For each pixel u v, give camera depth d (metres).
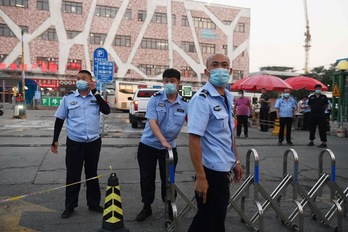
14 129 13.31
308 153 9.20
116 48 43.81
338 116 13.38
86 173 4.62
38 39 40.50
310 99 10.41
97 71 11.10
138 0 44.69
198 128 2.70
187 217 4.52
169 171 3.63
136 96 16.06
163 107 4.20
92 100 4.59
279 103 10.57
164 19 46.22
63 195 5.27
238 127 12.59
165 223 3.99
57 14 41.09
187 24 47.50
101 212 4.55
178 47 47.03
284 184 4.22
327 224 4.30
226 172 2.87
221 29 49.34
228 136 2.92
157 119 4.20
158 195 5.41
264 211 4.09
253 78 16.27
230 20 49.88
